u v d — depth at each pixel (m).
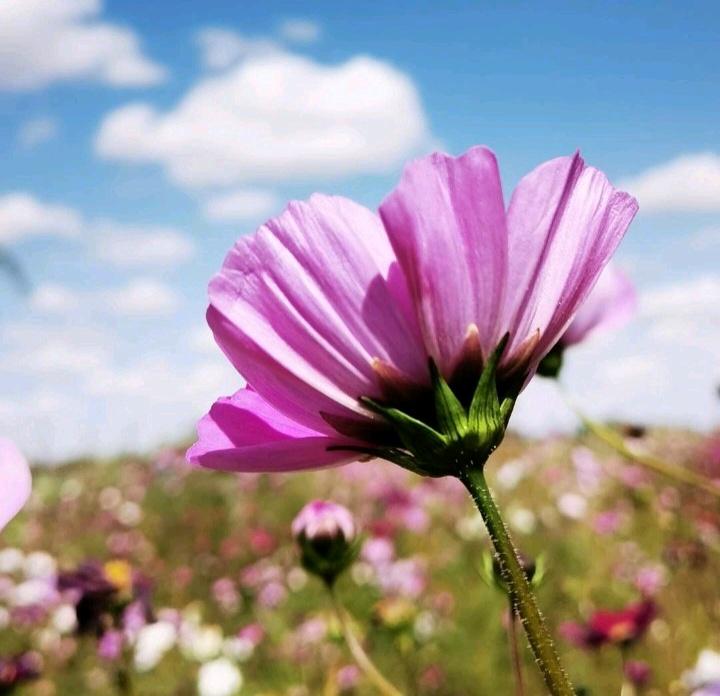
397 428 0.15
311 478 1.52
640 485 0.95
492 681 0.68
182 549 1.33
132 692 0.46
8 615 0.88
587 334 0.37
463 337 0.15
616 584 0.76
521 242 0.15
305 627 0.78
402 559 0.99
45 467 1.84
